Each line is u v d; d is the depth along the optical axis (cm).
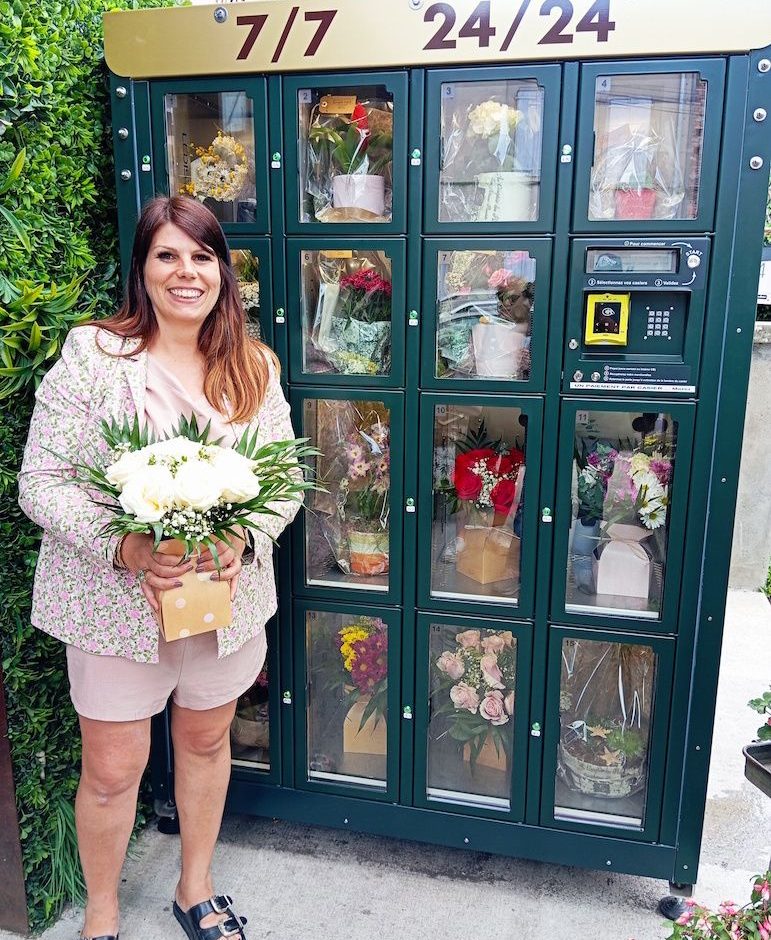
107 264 183
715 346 153
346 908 180
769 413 342
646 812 177
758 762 159
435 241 160
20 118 151
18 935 172
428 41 150
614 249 154
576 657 184
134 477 120
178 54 161
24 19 149
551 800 181
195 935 167
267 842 203
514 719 180
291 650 187
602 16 144
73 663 146
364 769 198
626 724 186
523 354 165
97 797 150
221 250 145
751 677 284
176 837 203
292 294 169
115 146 170
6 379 153
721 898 182
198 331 149
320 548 190
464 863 196
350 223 163
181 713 159
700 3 141
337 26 153
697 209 149
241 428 149
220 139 171
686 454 159
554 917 178
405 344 166
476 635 188
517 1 146
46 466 137
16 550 159
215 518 128
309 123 165
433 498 175
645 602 174
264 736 203
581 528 175
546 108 150
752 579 365
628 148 154
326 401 181
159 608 130
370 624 192
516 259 162
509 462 176
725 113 145
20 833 165
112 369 141
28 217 154
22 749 164
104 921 161
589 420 170
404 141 157
